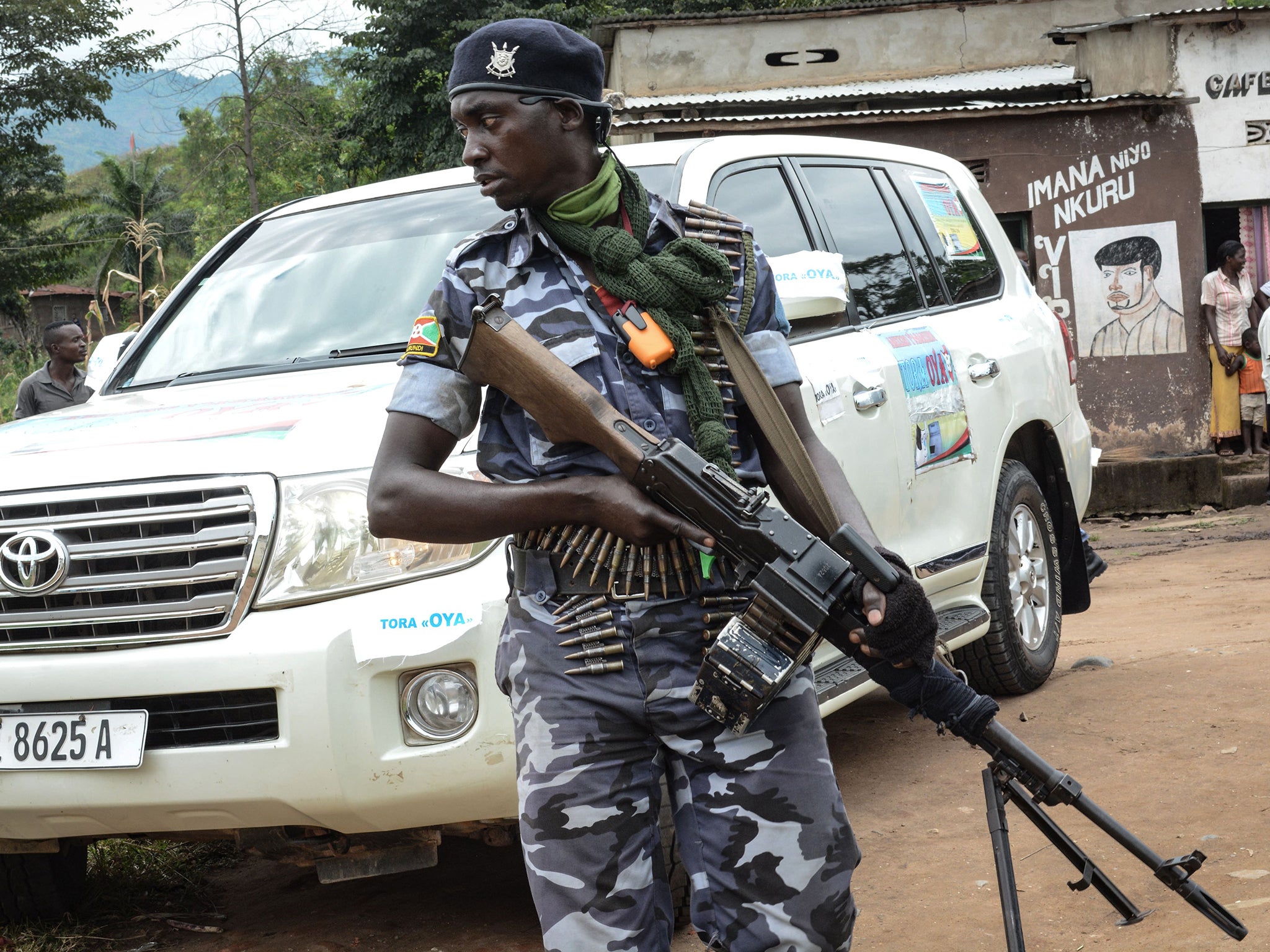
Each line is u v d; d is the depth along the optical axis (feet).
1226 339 38.47
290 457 9.45
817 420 12.24
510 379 5.76
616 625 5.91
